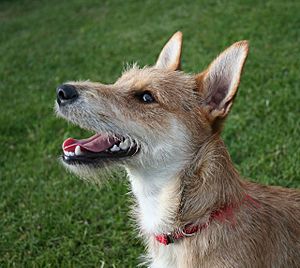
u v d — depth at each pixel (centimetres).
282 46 176
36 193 116
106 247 101
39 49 230
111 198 112
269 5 222
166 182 75
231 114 134
